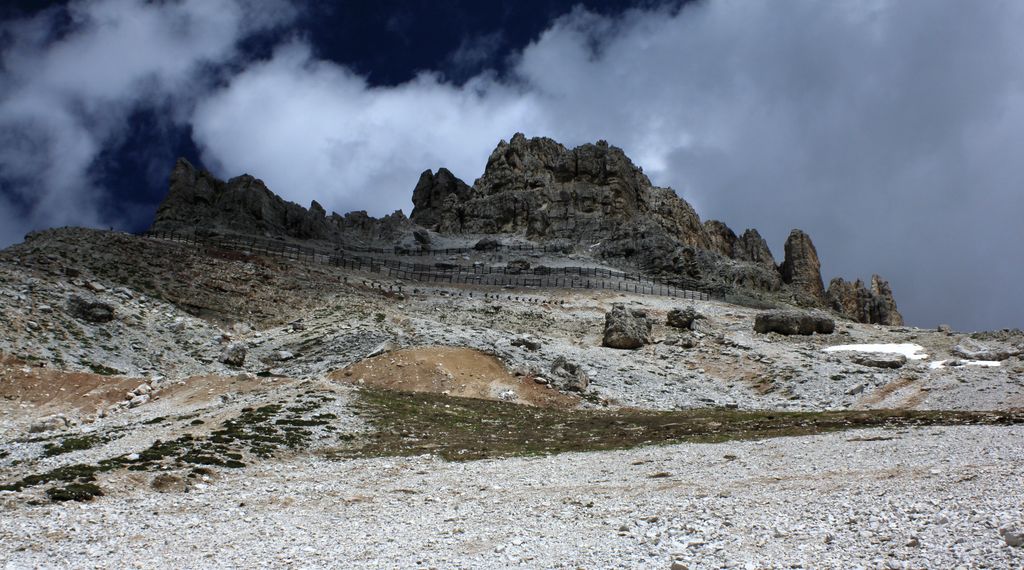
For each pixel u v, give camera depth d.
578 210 190.88
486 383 68.75
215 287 102.38
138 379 59.53
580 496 27.81
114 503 29.02
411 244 176.25
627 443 44.47
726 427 49.16
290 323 96.00
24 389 54.50
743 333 106.62
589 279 147.00
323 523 24.86
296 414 48.84
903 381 75.56
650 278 156.62
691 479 30.31
